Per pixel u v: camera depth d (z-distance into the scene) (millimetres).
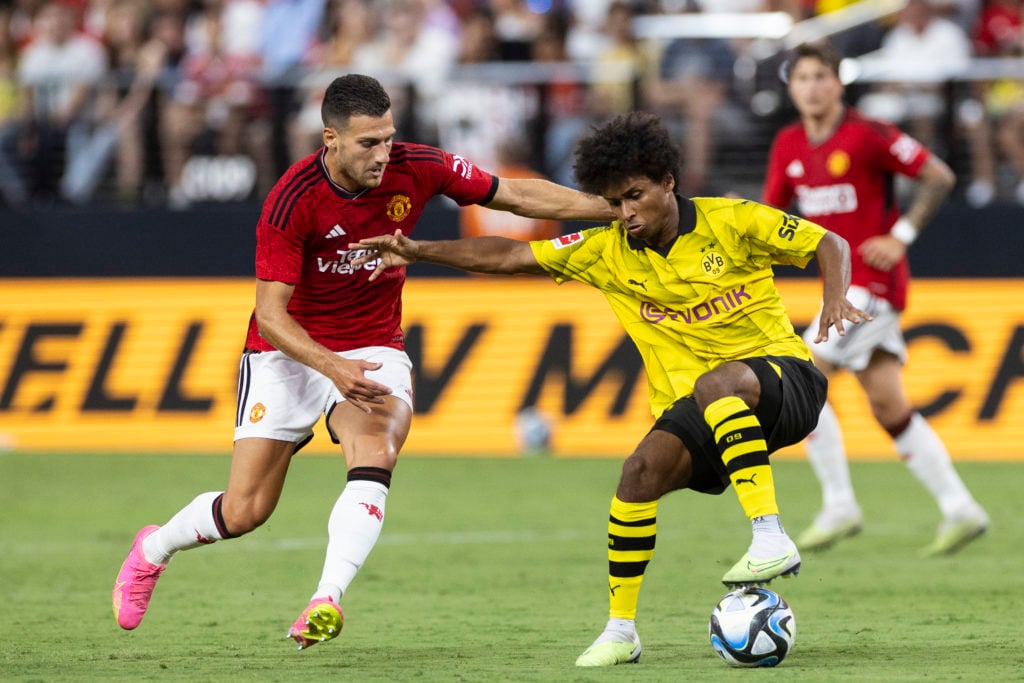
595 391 46875
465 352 47812
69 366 49500
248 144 52719
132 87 53406
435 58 54188
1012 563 29000
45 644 20391
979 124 48719
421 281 48688
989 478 40781
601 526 34125
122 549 31219
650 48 51062
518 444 46500
